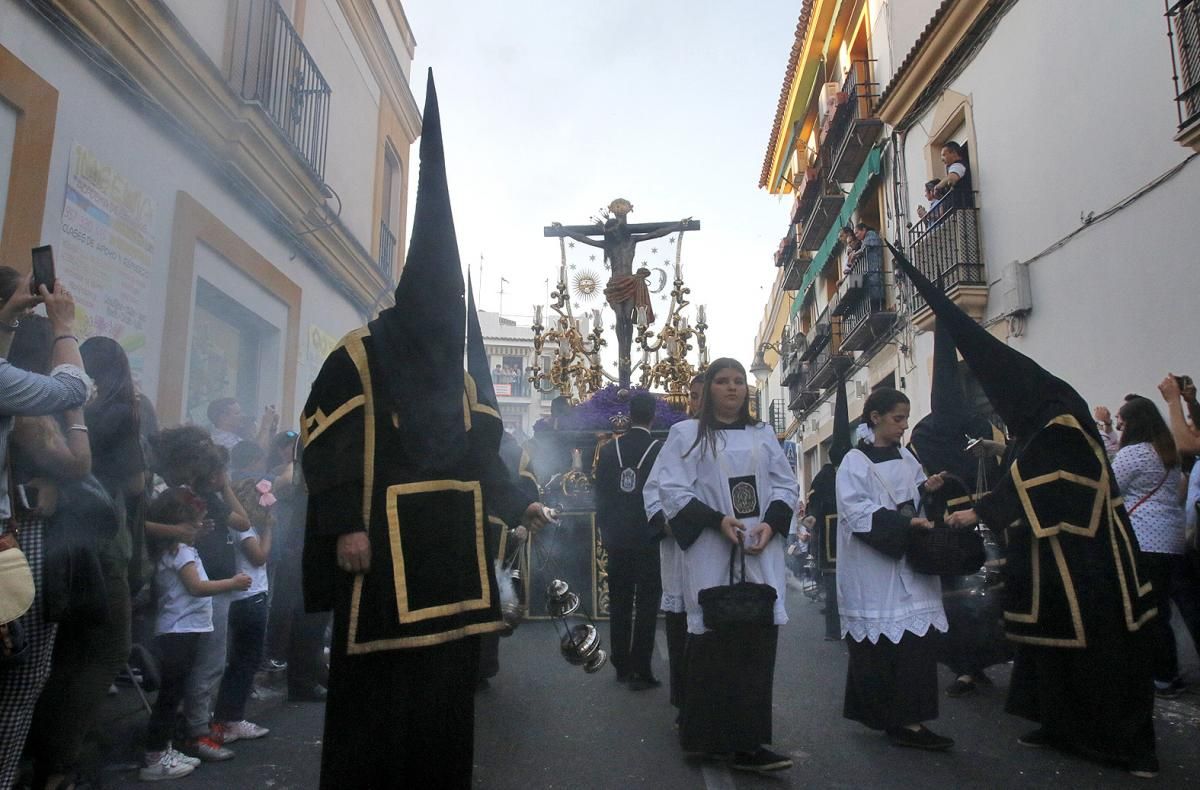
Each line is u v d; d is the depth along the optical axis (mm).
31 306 2879
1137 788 3564
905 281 13469
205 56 6926
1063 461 4035
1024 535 4125
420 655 2490
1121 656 3803
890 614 4211
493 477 2877
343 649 2438
